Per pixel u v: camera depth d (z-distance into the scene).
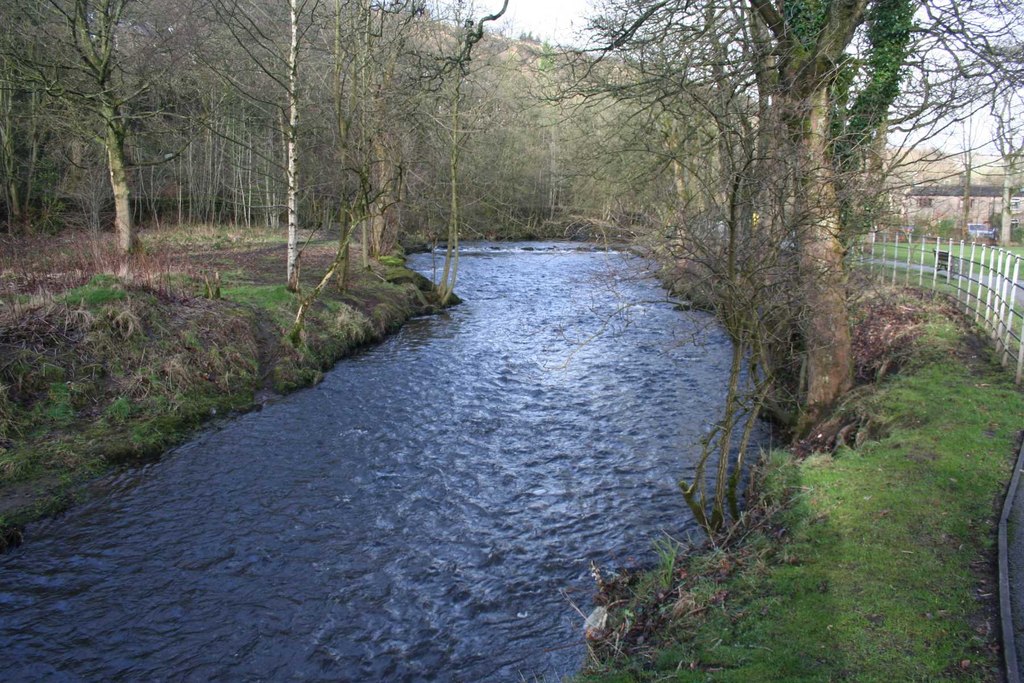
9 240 17.66
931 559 6.14
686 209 6.91
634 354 18.02
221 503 9.55
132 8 20.86
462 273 34.81
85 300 13.26
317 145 21.73
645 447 11.57
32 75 17.98
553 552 8.30
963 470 7.75
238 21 16.94
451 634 6.84
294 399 14.17
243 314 16.20
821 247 8.53
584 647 6.45
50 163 30.83
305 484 10.19
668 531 8.62
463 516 9.24
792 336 12.84
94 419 11.41
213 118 26.02
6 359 11.23
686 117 10.57
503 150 47.50
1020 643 4.83
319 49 19.77
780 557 6.71
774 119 7.10
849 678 4.76
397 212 28.75
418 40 24.31
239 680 6.23
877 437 9.41
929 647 4.97
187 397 12.76
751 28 10.49
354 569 7.98
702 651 5.48
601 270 12.77
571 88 11.48
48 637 6.78
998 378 10.53
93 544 8.47
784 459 9.43
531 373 16.36
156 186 37.78
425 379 15.83
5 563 8.05
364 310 20.88
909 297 15.14
